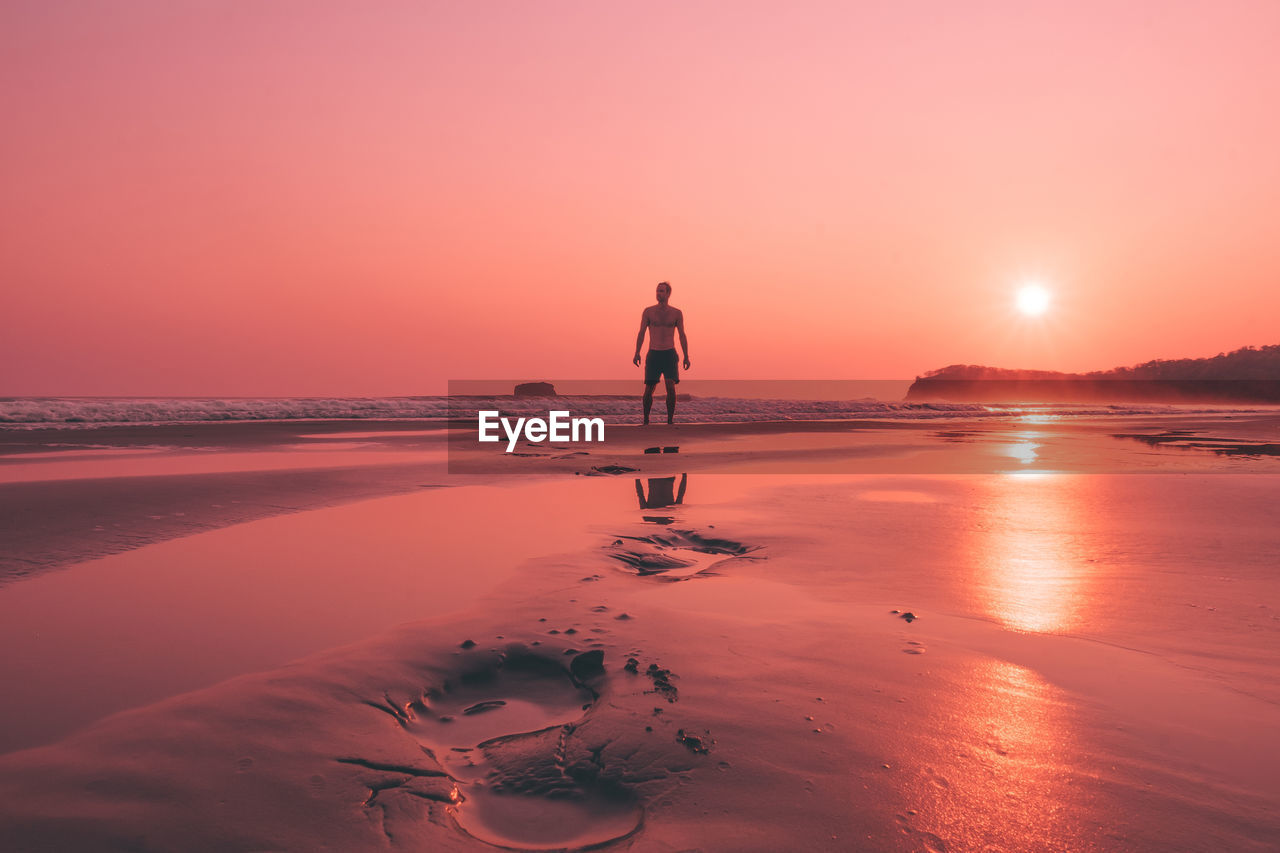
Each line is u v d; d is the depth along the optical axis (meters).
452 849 1.18
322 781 1.37
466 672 1.91
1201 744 1.53
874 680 1.86
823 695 1.76
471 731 1.61
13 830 1.18
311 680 1.80
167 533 3.37
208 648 1.99
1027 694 1.77
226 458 6.48
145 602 2.38
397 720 1.63
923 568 3.04
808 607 2.48
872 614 2.41
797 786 1.36
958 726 1.61
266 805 1.28
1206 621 2.34
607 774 1.41
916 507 4.56
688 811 1.28
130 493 4.26
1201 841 1.20
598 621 2.29
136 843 1.16
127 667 1.85
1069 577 2.89
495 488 5.14
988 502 4.76
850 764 1.44
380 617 2.28
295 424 11.28
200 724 1.56
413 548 3.24
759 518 4.15
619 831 1.24
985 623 2.32
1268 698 1.76
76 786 1.31
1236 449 9.13
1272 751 1.50
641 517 4.14
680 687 1.81
